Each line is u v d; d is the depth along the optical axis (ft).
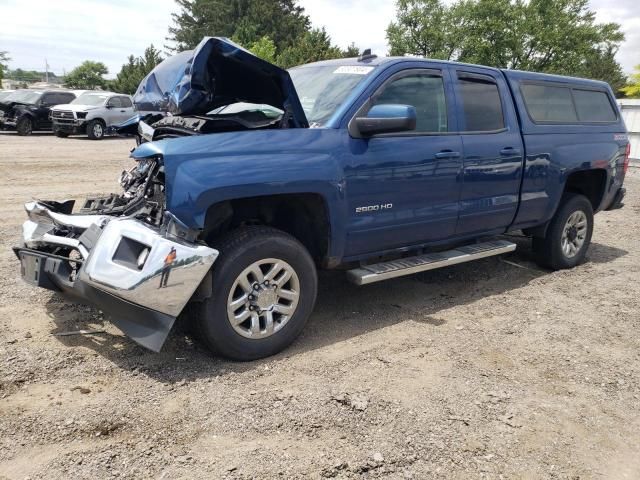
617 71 203.41
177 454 9.16
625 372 12.61
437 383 11.78
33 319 14.06
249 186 11.53
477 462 9.29
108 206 14.49
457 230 16.25
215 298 11.64
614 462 9.48
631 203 36.01
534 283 18.97
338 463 9.07
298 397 10.96
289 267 12.61
